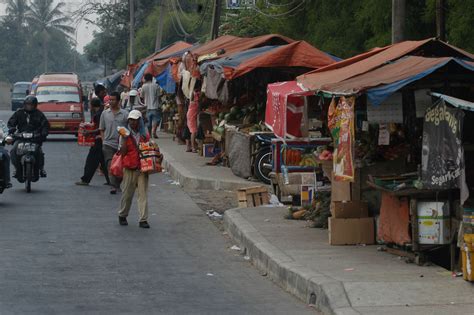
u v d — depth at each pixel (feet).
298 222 47.14
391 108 38.58
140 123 49.39
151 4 252.42
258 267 39.09
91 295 32.91
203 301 32.19
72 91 120.37
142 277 36.60
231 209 52.21
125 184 49.83
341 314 27.91
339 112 38.09
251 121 72.13
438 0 55.31
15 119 63.82
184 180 68.80
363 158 40.68
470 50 63.77
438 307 28.19
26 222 50.65
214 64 74.08
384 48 43.29
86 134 68.80
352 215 40.16
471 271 30.99
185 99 101.24
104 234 47.37
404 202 36.06
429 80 36.52
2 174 56.49
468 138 36.06
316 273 33.14
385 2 73.26
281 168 55.01
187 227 50.44
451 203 34.55
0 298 32.09
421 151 37.68
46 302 31.58
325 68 44.70
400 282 31.30
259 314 30.19
